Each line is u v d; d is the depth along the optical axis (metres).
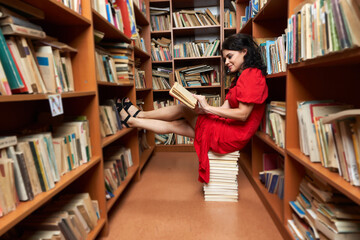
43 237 0.88
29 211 0.74
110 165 1.59
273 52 1.51
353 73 1.16
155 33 3.17
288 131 1.23
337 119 0.77
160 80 3.15
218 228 1.36
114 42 1.94
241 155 2.73
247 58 1.59
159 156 2.96
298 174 1.23
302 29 0.95
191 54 3.15
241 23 2.52
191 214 1.53
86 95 1.21
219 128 1.62
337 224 0.87
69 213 1.04
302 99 1.20
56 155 0.99
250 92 1.46
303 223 1.12
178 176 2.23
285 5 1.54
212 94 3.25
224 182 1.71
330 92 1.18
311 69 1.18
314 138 1.02
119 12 1.88
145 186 2.00
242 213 1.54
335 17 0.70
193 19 3.11
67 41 1.26
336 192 0.96
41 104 1.39
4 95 0.65
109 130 1.58
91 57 1.25
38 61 0.98
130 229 1.37
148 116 2.01
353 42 0.64
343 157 0.81
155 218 1.49
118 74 1.86
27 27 0.83
